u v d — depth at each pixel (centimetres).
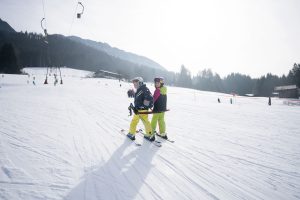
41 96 1872
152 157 523
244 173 469
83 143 576
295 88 6462
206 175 446
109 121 916
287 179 450
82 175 398
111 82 6638
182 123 1026
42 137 591
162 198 349
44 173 388
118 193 352
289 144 721
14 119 792
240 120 1244
